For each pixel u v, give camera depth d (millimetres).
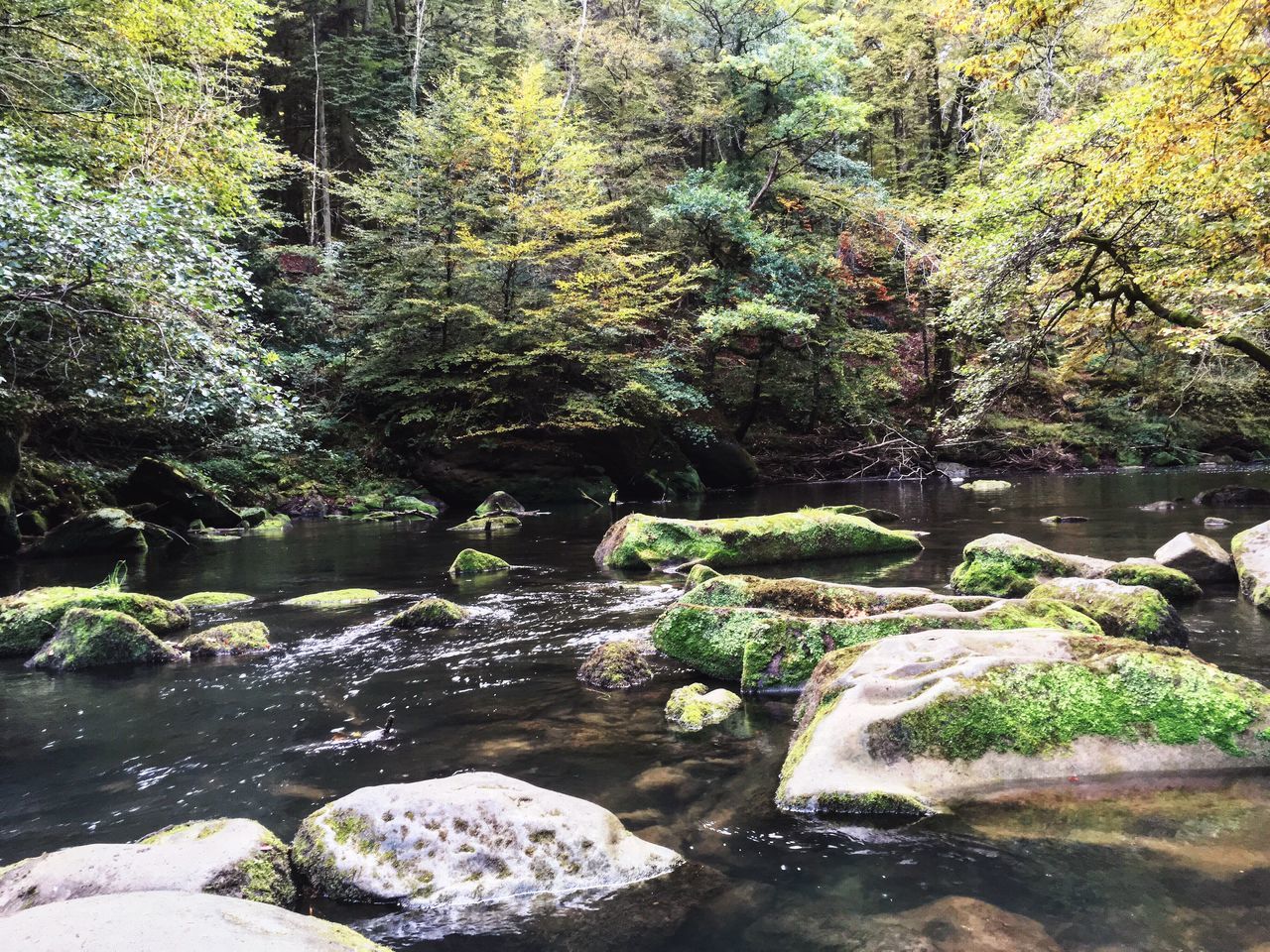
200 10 11617
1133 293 9289
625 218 24922
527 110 20156
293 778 3268
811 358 24031
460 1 32969
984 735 2949
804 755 2977
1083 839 2430
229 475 16938
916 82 27562
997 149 17500
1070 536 9820
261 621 6445
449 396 20531
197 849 2238
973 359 11445
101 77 11273
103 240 6988
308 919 1837
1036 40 10875
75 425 14594
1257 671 4230
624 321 20906
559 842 2379
